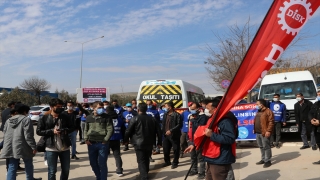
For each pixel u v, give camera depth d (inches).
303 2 153.7
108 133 249.9
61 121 232.5
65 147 232.1
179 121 329.1
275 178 256.8
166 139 336.2
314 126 295.4
